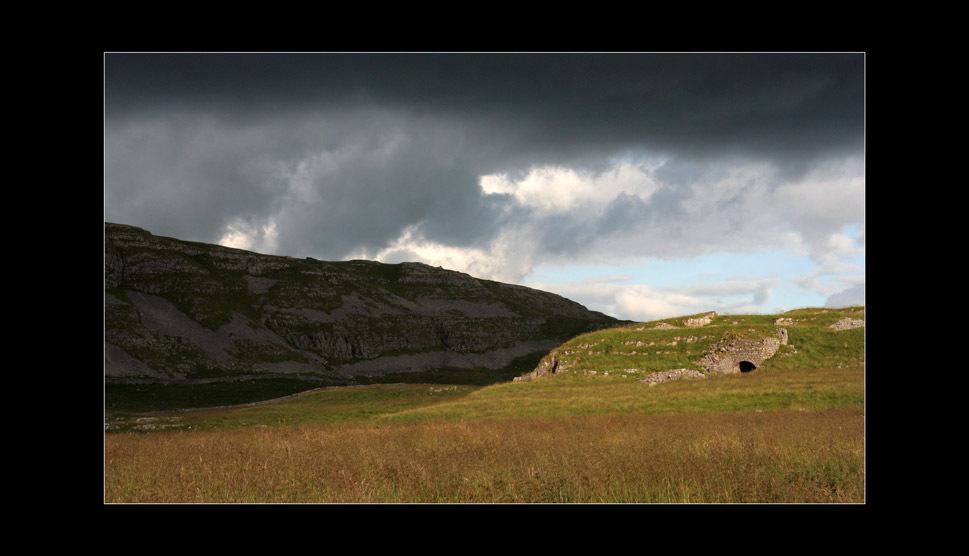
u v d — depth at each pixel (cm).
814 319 6319
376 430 2912
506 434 2388
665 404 3644
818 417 2661
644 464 1433
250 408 7556
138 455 2008
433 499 1259
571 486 1252
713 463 1438
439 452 1773
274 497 1291
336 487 1347
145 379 15600
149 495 1334
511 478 1341
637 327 6525
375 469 1506
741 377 4566
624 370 4994
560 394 4475
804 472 1331
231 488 1384
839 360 4869
